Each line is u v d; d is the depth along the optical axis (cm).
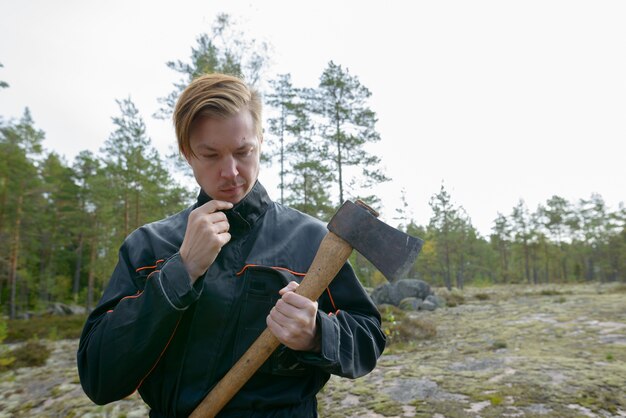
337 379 478
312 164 2108
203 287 107
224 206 103
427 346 761
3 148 2584
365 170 2197
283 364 108
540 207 6581
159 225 129
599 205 6419
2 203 2512
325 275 111
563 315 1033
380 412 360
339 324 107
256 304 109
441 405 362
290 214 130
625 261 5769
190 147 104
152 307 95
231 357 107
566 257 6644
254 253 113
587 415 322
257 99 115
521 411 336
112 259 2475
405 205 3697
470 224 5978
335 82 2189
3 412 511
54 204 3662
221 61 1436
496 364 502
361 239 112
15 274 2789
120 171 2364
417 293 1877
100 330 102
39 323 1833
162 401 111
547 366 469
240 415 106
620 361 491
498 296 2273
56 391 580
